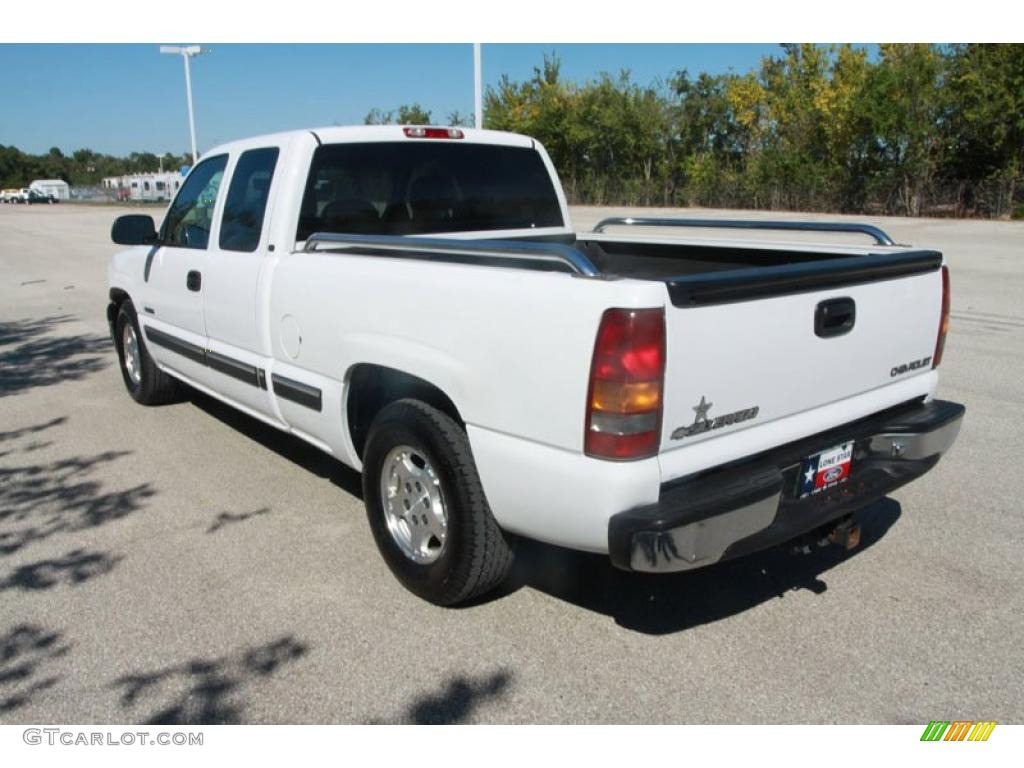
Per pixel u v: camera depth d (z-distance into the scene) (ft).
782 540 10.16
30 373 26.35
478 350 10.10
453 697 9.93
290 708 9.80
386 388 12.91
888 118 92.79
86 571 13.05
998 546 13.46
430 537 11.92
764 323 9.74
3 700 10.00
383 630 11.30
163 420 20.90
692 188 116.88
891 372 11.84
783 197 105.81
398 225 15.65
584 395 8.99
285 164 14.44
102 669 10.56
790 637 11.03
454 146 16.30
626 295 8.65
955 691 9.92
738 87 115.85
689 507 9.01
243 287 14.97
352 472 17.19
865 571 12.71
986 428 19.16
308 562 13.26
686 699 9.83
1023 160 89.15
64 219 140.36
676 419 9.10
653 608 11.80
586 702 9.81
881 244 13.17
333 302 12.55
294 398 13.96
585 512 9.26
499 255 9.98
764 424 10.14
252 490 16.24
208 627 11.43
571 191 130.72
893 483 11.53
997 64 87.25
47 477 17.06
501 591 12.29
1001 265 49.32
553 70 131.64
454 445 10.82
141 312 20.25
